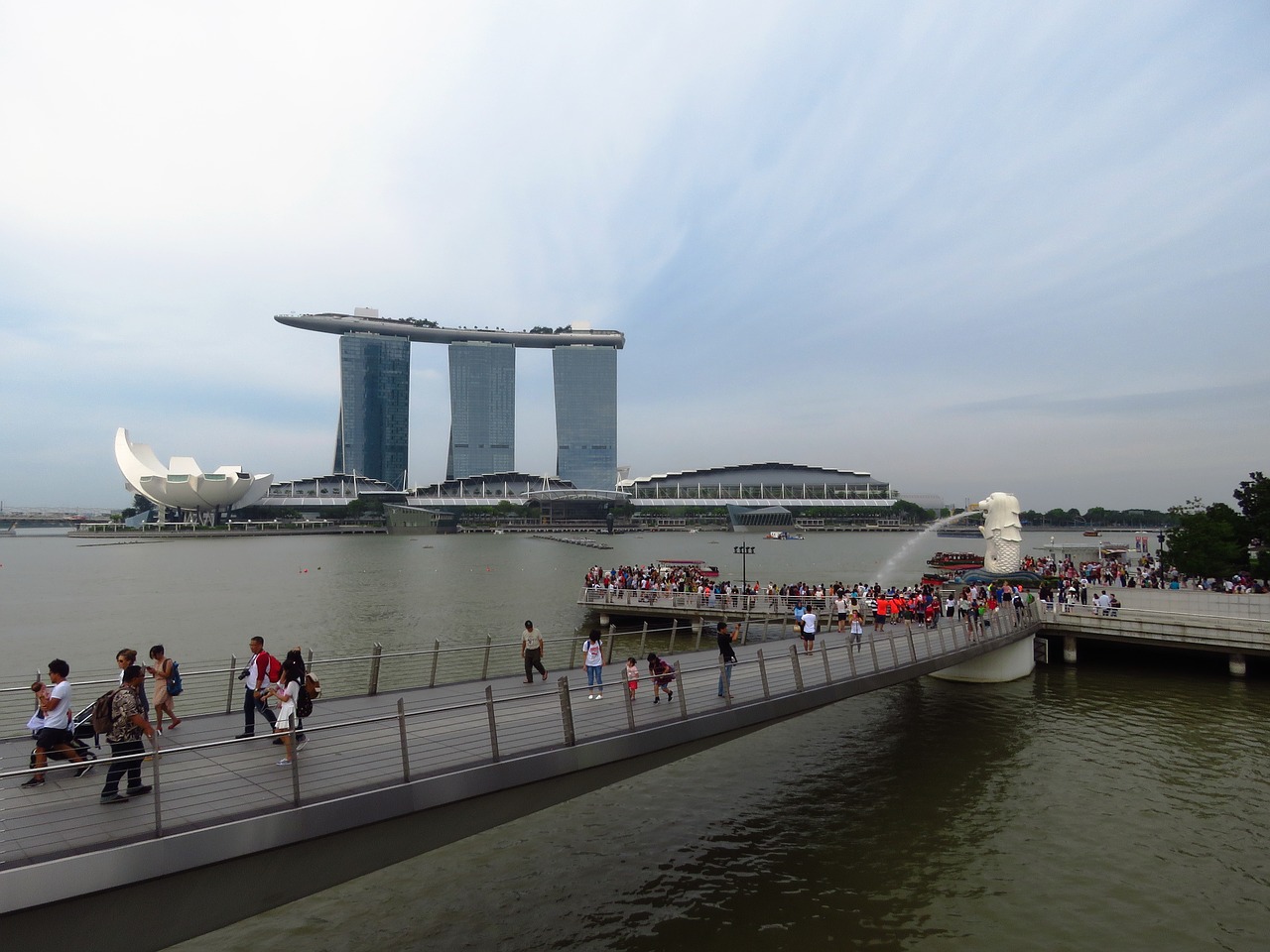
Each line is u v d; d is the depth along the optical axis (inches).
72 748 507.2
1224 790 892.6
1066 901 653.9
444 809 515.8
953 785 918.4
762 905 648.4
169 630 2107.5
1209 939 598.2
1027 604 1606.8
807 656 1075.3
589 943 592.4
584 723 668.1
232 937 601.0
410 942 594.2
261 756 558.3
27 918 366.3
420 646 1817.2
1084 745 1064.8
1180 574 2458.2
